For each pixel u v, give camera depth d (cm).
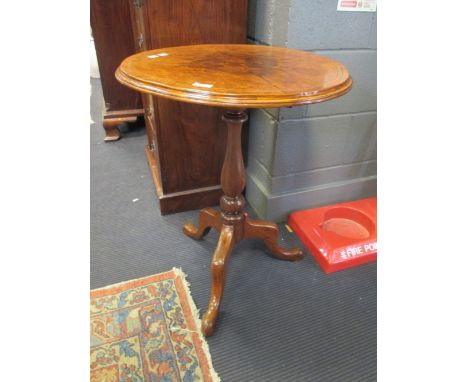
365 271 124
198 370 89
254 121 142
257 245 135
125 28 191
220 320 103
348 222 149
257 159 146
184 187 148
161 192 147
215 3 116
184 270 120
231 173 102
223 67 79
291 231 142
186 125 134
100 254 126
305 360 93
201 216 126
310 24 109
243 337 98
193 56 89
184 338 97
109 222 143
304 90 65
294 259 127
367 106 134
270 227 119
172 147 136
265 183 142
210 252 129
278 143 127
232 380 88
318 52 116
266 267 124
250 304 109
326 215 145
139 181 175
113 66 199
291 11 105
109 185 170
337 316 106
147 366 89
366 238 131
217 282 102
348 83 74
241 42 126
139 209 153
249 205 159
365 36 118
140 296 109
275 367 91
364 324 104
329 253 124
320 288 116
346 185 150
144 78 69
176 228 141
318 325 103
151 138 168
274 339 98
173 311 104
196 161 144
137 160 195
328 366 92
